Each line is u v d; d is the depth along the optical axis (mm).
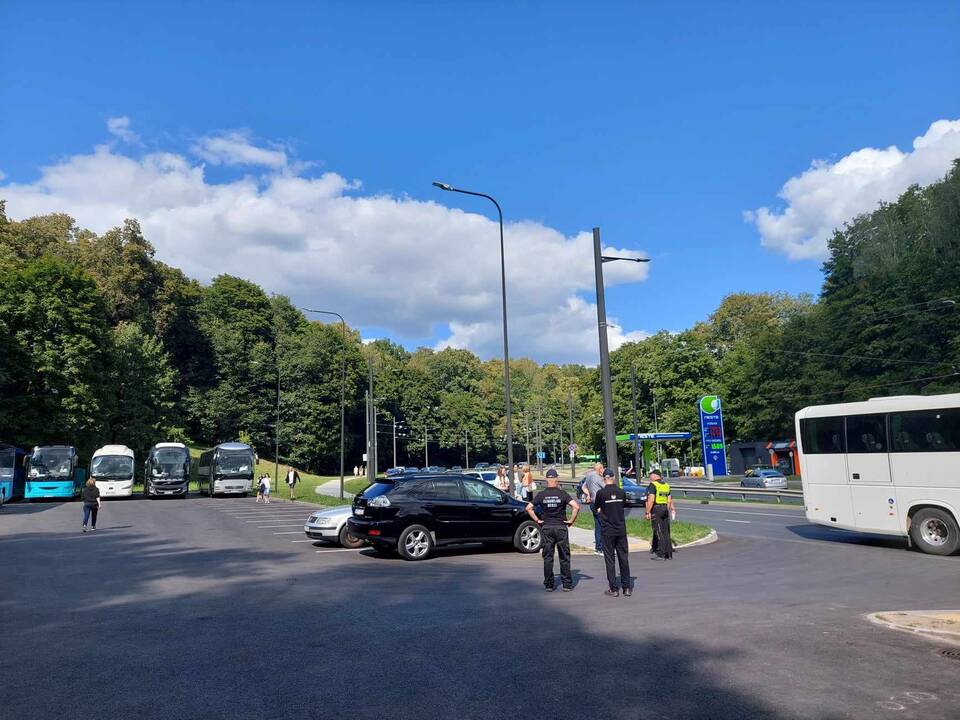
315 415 83688
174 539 19109
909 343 47719
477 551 16266
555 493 10977
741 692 5699
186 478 43375
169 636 7742
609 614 8875
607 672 6258
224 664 6582
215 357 86062
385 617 8727
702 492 44156
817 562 14594
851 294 54094
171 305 76250
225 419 82125
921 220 49188
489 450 134625
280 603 9734
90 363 52125
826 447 18328
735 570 13398
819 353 55344
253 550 16484
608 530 10484
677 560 15102
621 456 81375
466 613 8969
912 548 17000
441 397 125375
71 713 5273
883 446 17016
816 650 7008
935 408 16172
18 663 6656
